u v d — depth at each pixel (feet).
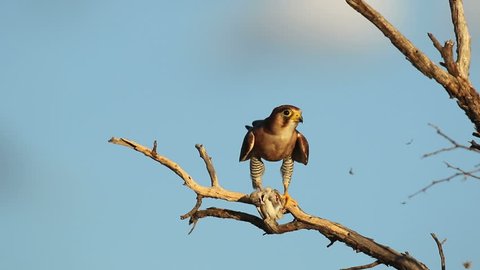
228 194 45.01
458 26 37.29
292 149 52.31
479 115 36.58
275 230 45.06
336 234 44.14
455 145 33.19
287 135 51.06
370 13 35.91
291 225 44.75
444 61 36.45
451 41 36.35
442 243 42.29
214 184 44.98
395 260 43.09
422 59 36.22
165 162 44.11
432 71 36.22
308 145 52.08
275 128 50.78
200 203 45.19
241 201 45.09
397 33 36.01
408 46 36.11
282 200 45.14
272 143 51.21
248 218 45.93
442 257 42.32
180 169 44.29
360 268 44.47
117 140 43.42
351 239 43.75
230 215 45.96
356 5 35.86
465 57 36.78
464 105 36.65
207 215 46.14
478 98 36.27
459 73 36.24
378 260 44.11
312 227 44.52
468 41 37.09
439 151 33.24
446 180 33.50
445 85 36.42
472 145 34.78
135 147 43.68
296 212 44.55
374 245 43.65
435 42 36.73
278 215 44.86
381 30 36.32
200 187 44.78
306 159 52.31
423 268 42.96
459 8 37.37
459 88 36.27
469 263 38.55
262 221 45.32
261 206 44.39
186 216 45.19
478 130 37.17
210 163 44.78
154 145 43.57
